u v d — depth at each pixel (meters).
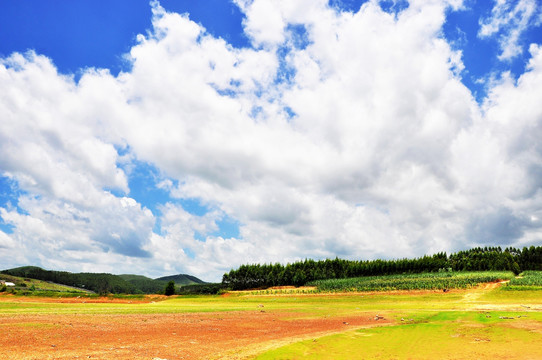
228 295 96.19
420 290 75.12
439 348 20.20
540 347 19.44
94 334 23.66
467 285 74.88
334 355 18.47
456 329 27.22
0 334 20.81
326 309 53.00
